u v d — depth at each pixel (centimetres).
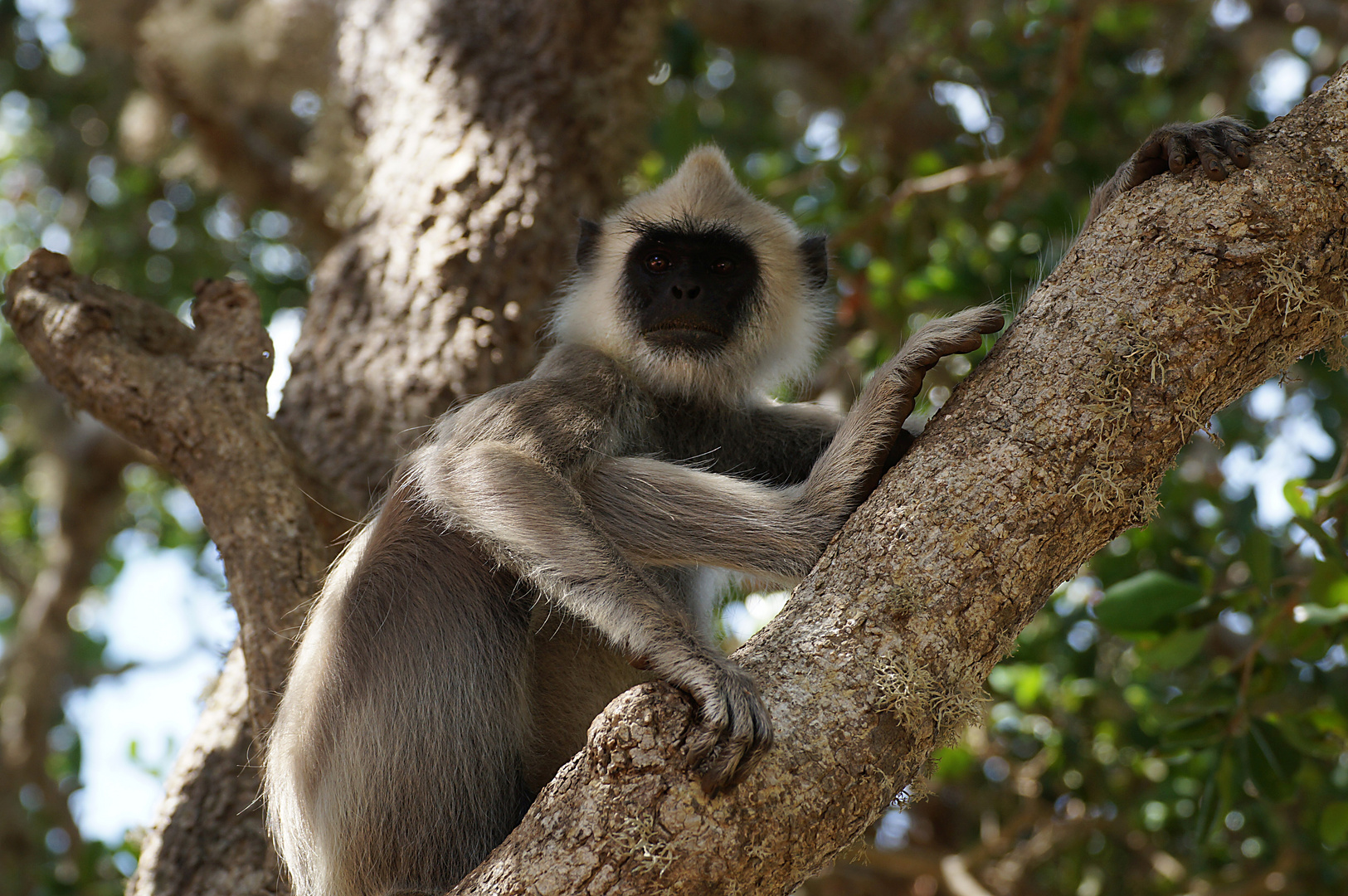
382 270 895
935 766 477
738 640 841
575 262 835
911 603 445
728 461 772
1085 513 452
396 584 619
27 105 1838
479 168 911
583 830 410
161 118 1571
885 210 1173
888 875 1388
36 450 1827
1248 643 1095
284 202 1455
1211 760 840
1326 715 788
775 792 414
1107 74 1459
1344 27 1269
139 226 1780
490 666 613
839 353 1237
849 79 1534
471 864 595
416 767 594
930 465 470
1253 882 1066
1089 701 1121
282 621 684
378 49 990
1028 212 1277
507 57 961
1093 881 1212
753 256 789
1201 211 470
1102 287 475
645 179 1238
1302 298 457
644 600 526
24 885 1346
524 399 640
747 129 1848
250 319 783
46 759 1609
